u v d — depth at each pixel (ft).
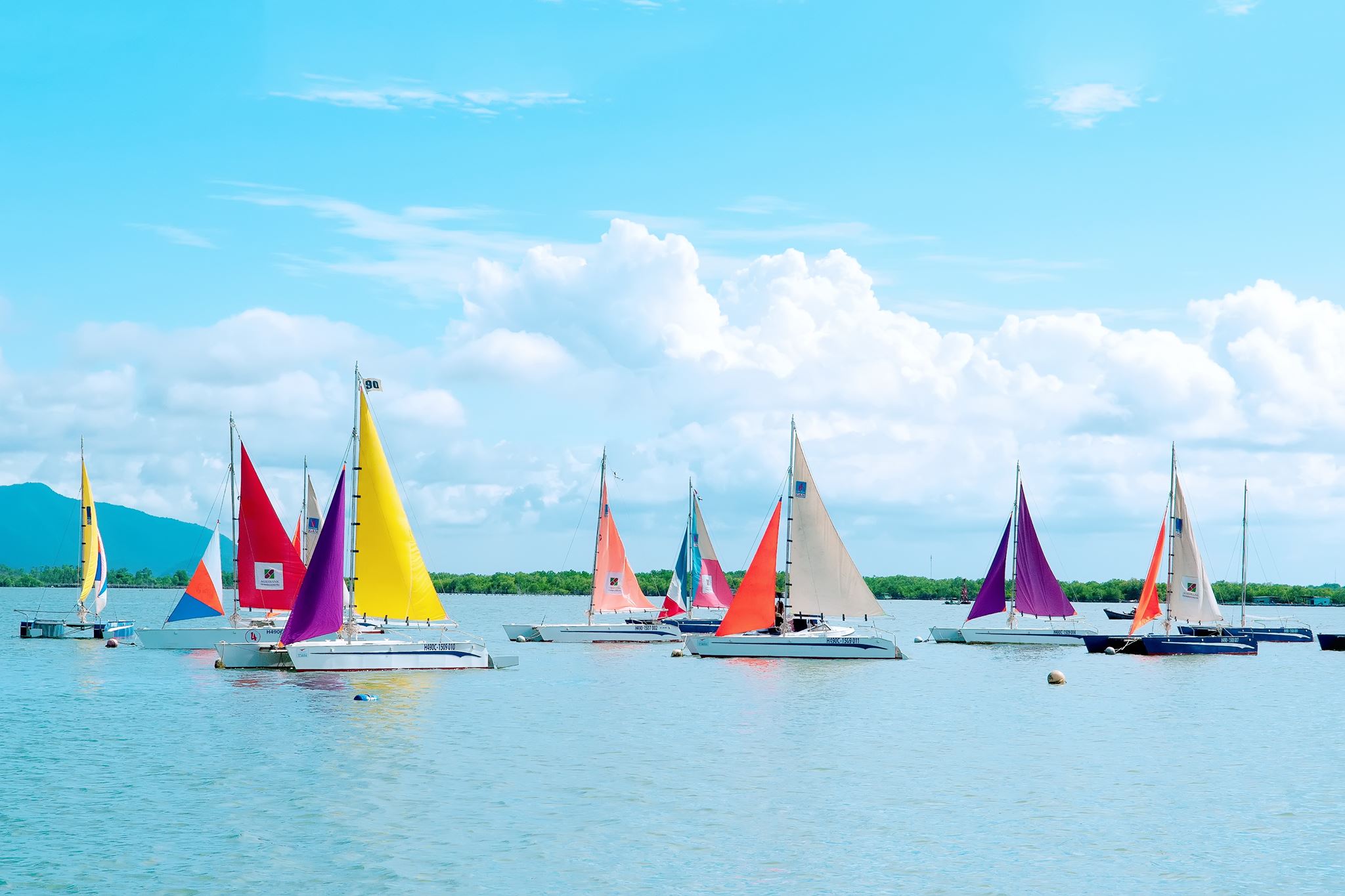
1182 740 157.69
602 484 328.70
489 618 535.19
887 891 88.99
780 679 231.91
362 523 221.25
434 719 167.94
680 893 88.07
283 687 202.59
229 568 579.89
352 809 110.73
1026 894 88.74
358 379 219.82
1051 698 207.10
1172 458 305.32
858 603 269.03
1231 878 92.79
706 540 346.13
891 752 145.69
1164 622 308.81
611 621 346.95
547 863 94.73
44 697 189.06
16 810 109.81
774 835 103.71
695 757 139.95
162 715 168.25
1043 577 334.85
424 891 87.56
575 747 145.59
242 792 117.91
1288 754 146.72
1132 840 103.50
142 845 98.53
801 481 269.85
